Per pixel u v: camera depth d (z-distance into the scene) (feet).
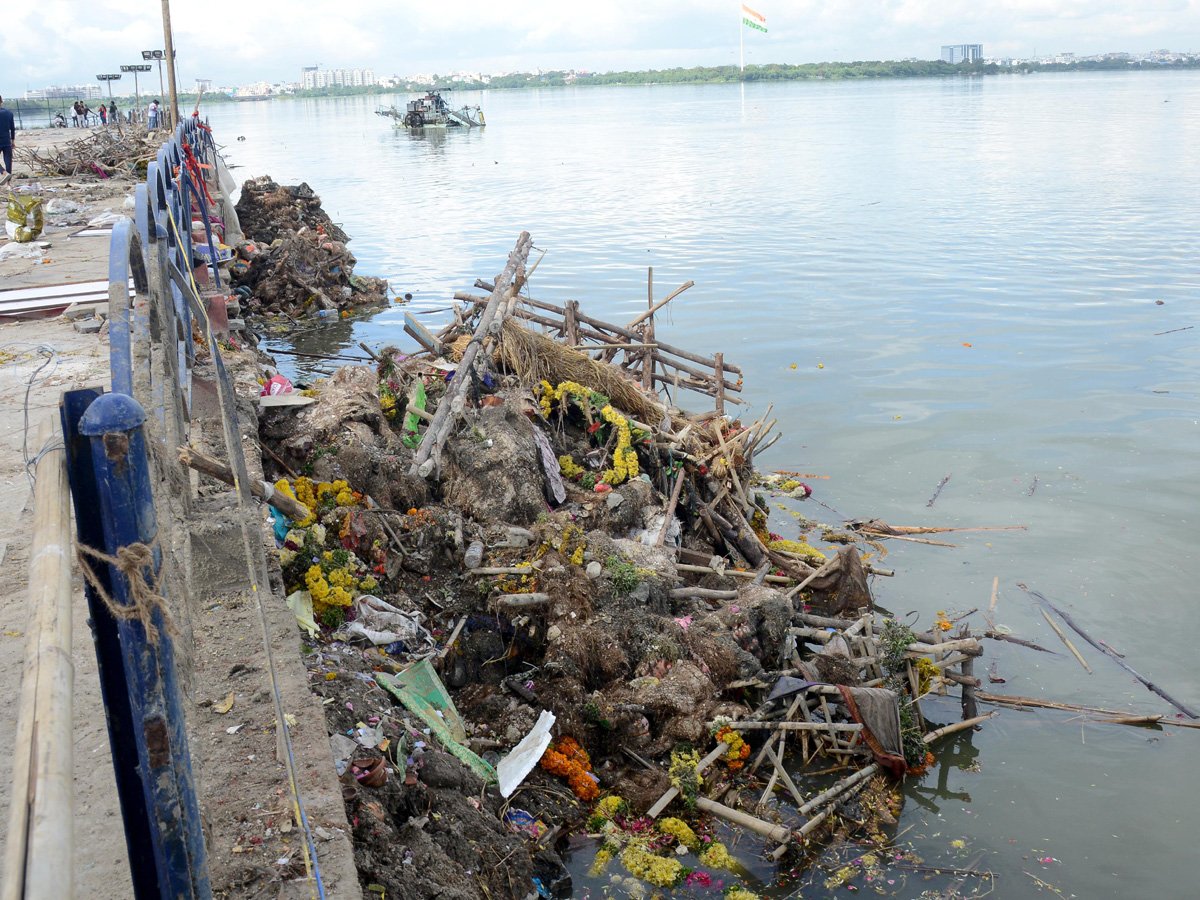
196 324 32.53
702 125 352.08
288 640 18.37
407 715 25.14
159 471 11.74
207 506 20.21
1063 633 38.96
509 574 32.27
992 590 42.09
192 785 8.96
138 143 105.09
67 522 8.06
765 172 191.01
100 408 7.83
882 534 47.29
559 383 45.39
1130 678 36.06
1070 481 52.75
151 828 8.55
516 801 25.76
